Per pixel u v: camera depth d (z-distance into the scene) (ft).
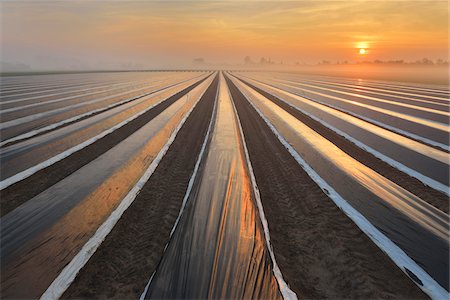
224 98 104.68
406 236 23.39
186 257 20.42
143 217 26.27
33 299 17.21
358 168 38.11
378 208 27.78
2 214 25.95
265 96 114.21
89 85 154.20
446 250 21.61
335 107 88.99
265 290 17.66
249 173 36.83
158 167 38.78
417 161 40.88
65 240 22.67
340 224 25.16
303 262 20.51
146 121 66.28
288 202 29.32
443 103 96.17
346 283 18.57
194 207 27.48
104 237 23.13
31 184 32.19
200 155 44.24
